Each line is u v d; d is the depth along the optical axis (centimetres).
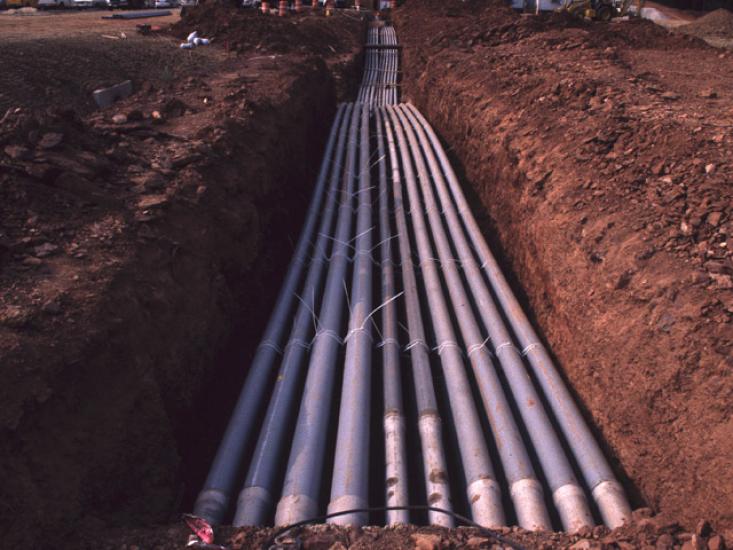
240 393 637
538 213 834
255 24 1809
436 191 1135
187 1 3072
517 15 2267
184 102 1064
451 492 522
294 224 997
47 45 1158
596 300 650
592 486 514
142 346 507
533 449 559
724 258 584
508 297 784
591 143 846
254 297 764
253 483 507
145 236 592
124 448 457
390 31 3025
